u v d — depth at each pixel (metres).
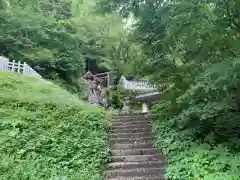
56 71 19.81
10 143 7.94
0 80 12.03
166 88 8.98
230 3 6.61
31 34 19.44
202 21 6.99
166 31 7.25
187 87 8.30
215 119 7.83
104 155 8.02
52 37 20.27
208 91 6.65
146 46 7.80
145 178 6.95
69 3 26.88
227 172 6.30
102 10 6.93
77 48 21.92
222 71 6.21
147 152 8.27
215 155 6.76
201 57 7.73
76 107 10.93
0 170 6.92
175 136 8.29
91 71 25.47
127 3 6.73
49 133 8.74
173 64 8.18
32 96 11.14
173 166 6.89
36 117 9.62
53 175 6.91
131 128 10.02
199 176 6.36
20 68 14.68
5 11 18.94
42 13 22.36
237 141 7.18
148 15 6.98
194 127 8.14
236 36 7.09
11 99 10.52
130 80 21.92
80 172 7.27
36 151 7.86
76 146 8.21
